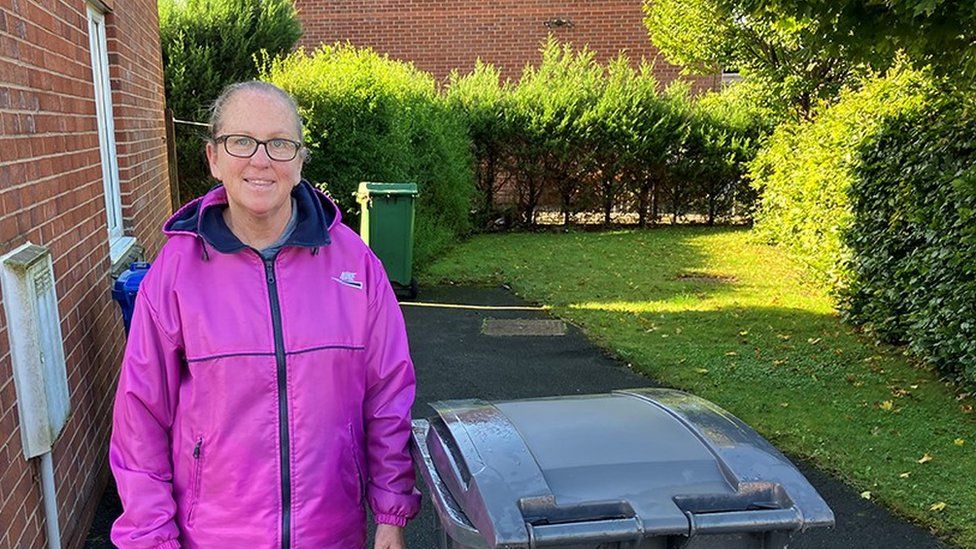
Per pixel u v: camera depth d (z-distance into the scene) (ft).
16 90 10.00
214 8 40.22
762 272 32.65
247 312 6.53
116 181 19.48
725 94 46.37
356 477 6.95
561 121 44.75
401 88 35.99
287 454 6.55
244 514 6.54
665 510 5.86
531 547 5.56
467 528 6.00
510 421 7.22
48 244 11.01
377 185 27.96
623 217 47.98
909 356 20.43
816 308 26.11
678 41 41.01
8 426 8.91
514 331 23.86
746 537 6.11
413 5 50.60
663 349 21.56
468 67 51.06
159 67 28.94
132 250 18.63
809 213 29.09
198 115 39.34
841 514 12.61
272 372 6.50
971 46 14.51
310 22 51.03
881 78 25.03
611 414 7.45
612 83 44.98
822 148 27.84
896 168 21.01
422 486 13.46
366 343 7.00
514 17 50.37
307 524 6.60
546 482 6.10
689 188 46.55
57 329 10.66
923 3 12.37
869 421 16.20
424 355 21.45
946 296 17.93
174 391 6.64
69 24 13.16
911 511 12.57
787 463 6.43
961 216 16.61
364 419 7.18
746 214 46.91
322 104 32.60
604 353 21.59
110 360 14.64
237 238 6.65
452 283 30.99
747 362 20.26
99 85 17.97
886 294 21.31
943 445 14.99
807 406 17.12
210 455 6.52
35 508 9.68
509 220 46.60
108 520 12.61
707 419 7.25
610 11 49.93
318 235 6.79
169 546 6.43
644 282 30.83
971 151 18.06
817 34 15.96
